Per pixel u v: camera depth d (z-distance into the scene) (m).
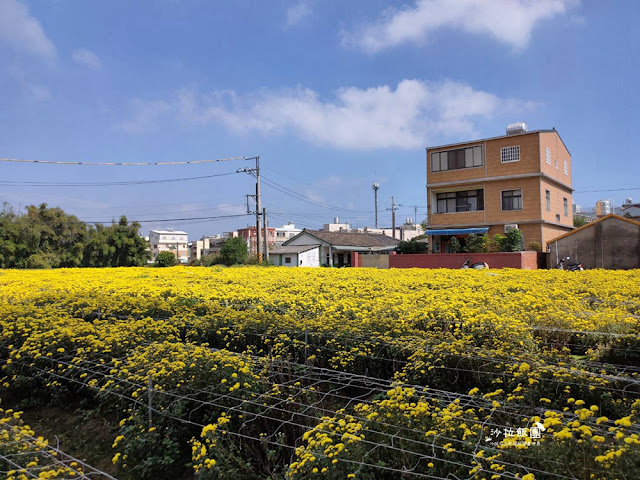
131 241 35.25
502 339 5.23
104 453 4.18
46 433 4.64
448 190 27.31
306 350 5.54
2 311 6.79
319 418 3.46
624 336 5.05
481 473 2.56
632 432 2.71
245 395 3.81
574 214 43.28
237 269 19.27
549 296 8.24
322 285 11.31
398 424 3.04
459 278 12.48
